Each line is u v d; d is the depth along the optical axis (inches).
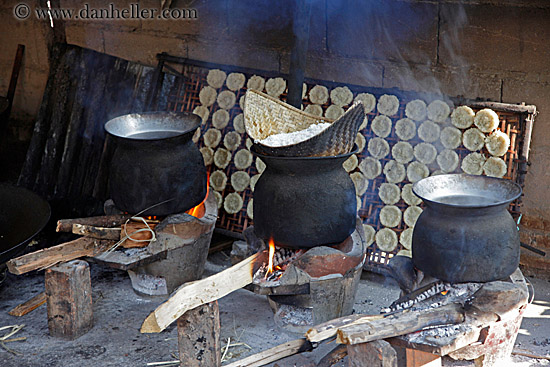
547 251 156.3
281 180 124.7
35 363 124.8
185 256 146.3
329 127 119.2
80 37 206.8
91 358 126.5
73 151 198.2
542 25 145.8
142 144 135.8
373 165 162.2
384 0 160.1
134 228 139.2
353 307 147.6
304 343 120.6
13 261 125.6
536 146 153.0
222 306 147.9
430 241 111.8
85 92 199.5
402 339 105.3
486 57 153.3
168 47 193.3
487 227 108.7
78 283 131.9
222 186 177.6
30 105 222.4
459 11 152.9
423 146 157.8
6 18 216.8
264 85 175.8
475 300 106.2
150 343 132.0
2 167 225.8
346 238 131.8
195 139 183.2
